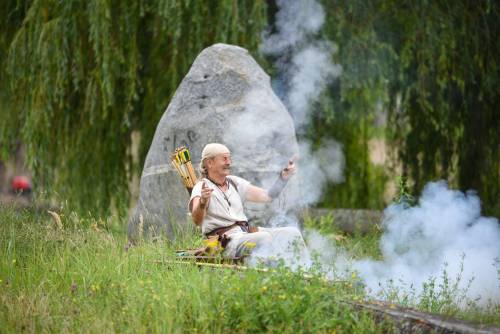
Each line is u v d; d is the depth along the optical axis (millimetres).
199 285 9930
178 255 11656
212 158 11805
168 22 18391
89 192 20125
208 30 18625
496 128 20516
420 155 21250
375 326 9086
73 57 18969
